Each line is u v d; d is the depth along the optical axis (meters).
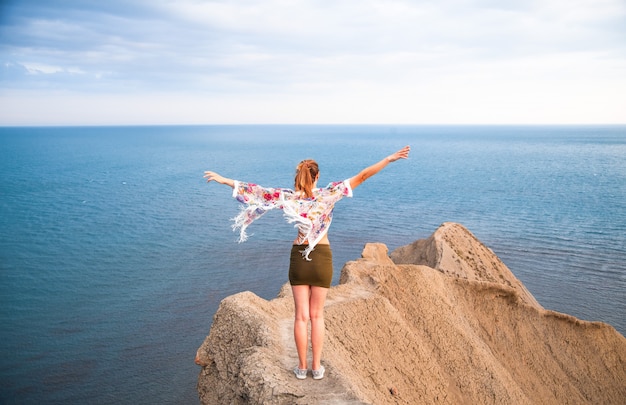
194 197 96.00
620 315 37.66
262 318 8.90
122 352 30.34
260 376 6.96
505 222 71.94
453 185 116.06
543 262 51.03
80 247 57.72
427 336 15.69
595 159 197.00
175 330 33.59
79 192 103.56
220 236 61.91
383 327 12.70
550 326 20.72
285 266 48.56
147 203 89.06
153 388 26.11
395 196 97.81
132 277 45.84
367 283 15.88
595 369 20.20
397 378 11.66
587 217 76.56
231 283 43.56
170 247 56.78
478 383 15.09
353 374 8.88
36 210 83.19
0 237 62.97
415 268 17.80
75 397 25.31
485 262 28.67
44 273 47.53
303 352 6.75
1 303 39.28
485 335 19.00
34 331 33.72
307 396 6.49
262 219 72.38
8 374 27.69
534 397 18.05
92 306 38.53
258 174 132.62
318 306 6.61
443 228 30.06
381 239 60.16
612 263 50.69
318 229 6.11
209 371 8.95
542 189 109.19
